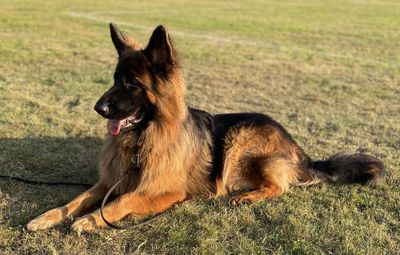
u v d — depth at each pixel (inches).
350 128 98.0
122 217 59.2
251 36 233.0
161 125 60.3
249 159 68.1
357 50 202.5
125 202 59.3
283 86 133.0
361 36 246.1
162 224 58.1
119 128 58.9
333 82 139.7
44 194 63.8
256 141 68.6
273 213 61.5
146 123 60.2
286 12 365.4
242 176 68.5
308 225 58.9
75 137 84.3
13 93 107.6
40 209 59.9
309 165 72.3
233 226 58.4
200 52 178.2
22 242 53.1
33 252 51.7
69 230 55.5
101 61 153.1
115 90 58.2
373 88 133.9
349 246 54.8
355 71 157.1
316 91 128.5
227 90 125.2
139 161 60.9
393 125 100.0
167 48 58.1
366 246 55.1
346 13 374.3
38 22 230.5
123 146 61.4
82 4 339.3
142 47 64.0
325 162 73.5
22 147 77.6
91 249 52.8
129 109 58.2
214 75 142.1
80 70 137.9
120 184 62.4
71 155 76.4
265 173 67.6
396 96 125.6
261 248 54.2
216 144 68.7
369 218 61.3
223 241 55.1
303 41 224.1
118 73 59.4
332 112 109.3
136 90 58.4
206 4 402.0
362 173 70.7
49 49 165.9
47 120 92.1
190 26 257.4
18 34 191.6
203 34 231.0
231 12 345.1
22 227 55.6
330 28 275.7
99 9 315.6
